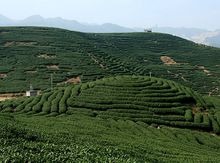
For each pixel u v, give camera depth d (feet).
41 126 206.28
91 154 113.09
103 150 126.72
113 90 328.70
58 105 302.66
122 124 267.59
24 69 467.11
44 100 317.01
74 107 302.86
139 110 299.99
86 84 353.31
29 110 292.81
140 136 237.86
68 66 490.08
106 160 107.14
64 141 148.05
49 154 107.14
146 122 285.02
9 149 108.68
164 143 218.38
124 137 221.25
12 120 213.05
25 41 601.21
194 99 332.80
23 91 388.16
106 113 293.43
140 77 369.30
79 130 213.25
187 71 627.87
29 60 503.20
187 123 286.66
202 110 318.45
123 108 302.45
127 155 126.62
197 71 637.30
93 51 614.75
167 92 331.16
